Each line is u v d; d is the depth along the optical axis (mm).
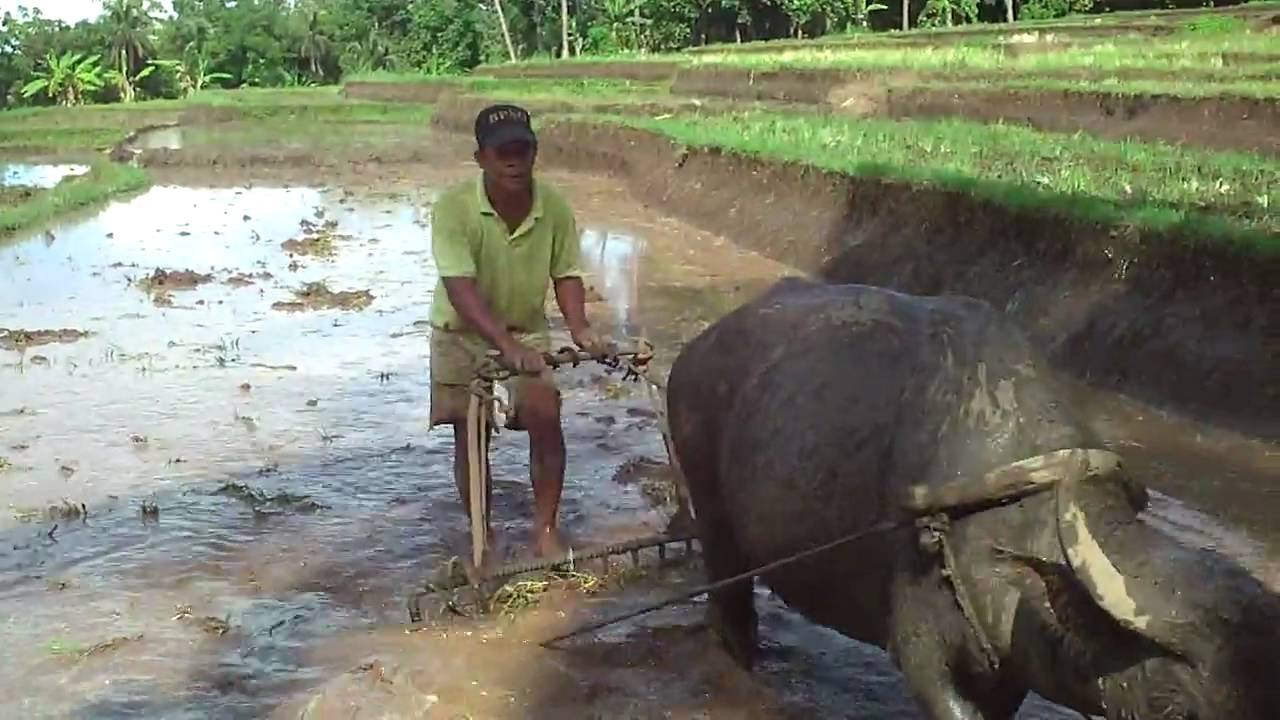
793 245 14914
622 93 36125
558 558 5602
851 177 14430
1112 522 3166
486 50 67000
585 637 5469
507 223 5625
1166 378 8734
